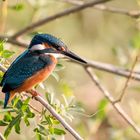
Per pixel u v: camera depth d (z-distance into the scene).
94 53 21.30
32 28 13.96
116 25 21.28
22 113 9.59
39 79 10.12
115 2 21.44
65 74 19.14
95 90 20.39
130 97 19.03
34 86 10.20
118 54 14.53
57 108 9.98
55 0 14.97
